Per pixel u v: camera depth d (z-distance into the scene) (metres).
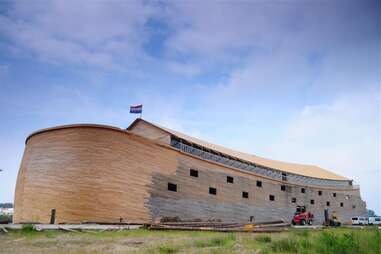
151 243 15.99
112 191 27.67
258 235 20.89
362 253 12.30
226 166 41.50
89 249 13.31
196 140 45.00
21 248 13.48
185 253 12.58
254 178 46.28
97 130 28.73
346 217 63.91
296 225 43.03
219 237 18.91
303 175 59.31
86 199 26.70
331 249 12.77
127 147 29.67
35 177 29.64
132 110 40.78
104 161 28.06
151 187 30.86
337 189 63.78
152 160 31.75
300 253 12.60
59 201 27.17
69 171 27.73
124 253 12.19
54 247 13.95
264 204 46.72
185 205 34.22
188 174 35.75
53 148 29.45
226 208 39.72
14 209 33.47
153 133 38.62
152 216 30.23
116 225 25.80
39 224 23.86
